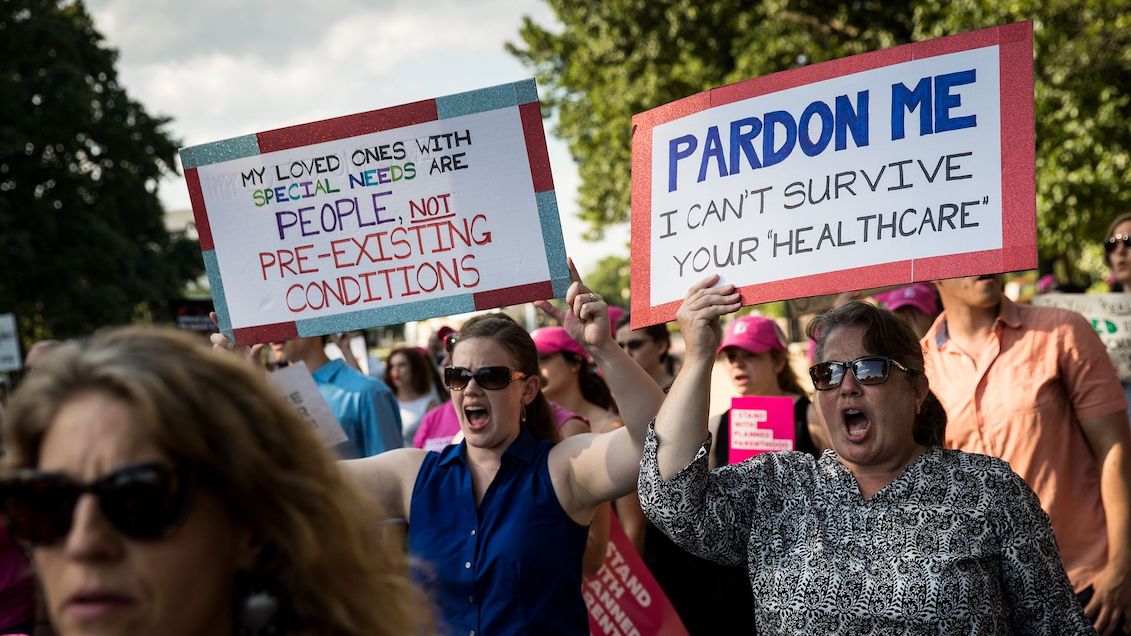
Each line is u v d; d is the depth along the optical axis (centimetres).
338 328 352
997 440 397
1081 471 395
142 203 3541
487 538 300
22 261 3047
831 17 1977
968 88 286
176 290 3656
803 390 495
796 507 274
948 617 250
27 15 3275
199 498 130
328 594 141
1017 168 279
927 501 262
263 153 357
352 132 350
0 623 364
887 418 265
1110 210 1415
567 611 299
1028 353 395
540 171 339
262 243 358
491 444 311
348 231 351
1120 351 526
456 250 343
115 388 127
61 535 124
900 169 290
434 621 168
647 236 320
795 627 262
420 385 767
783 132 303
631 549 395
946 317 423
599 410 518
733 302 283
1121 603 379
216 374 135
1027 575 257
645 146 324
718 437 447
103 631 124
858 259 291
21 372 1134
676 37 2117
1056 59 1302
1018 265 275
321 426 443
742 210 305
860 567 259
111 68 3506
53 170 3234
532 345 329
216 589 133
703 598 448
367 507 155
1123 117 1359
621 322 625
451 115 343
